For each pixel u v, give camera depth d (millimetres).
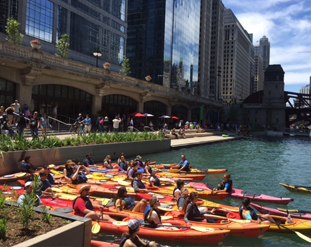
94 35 58469
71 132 26016
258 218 8680
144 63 97188
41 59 25953
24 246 3904
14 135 17359
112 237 7715
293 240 8422
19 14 42219
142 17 97812
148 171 15461
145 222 7969
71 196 9969
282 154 31672
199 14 126438
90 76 31438
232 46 196125
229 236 8156
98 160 19906
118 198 9008
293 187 14414
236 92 199750
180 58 106375
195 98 67062
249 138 55906
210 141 38125
